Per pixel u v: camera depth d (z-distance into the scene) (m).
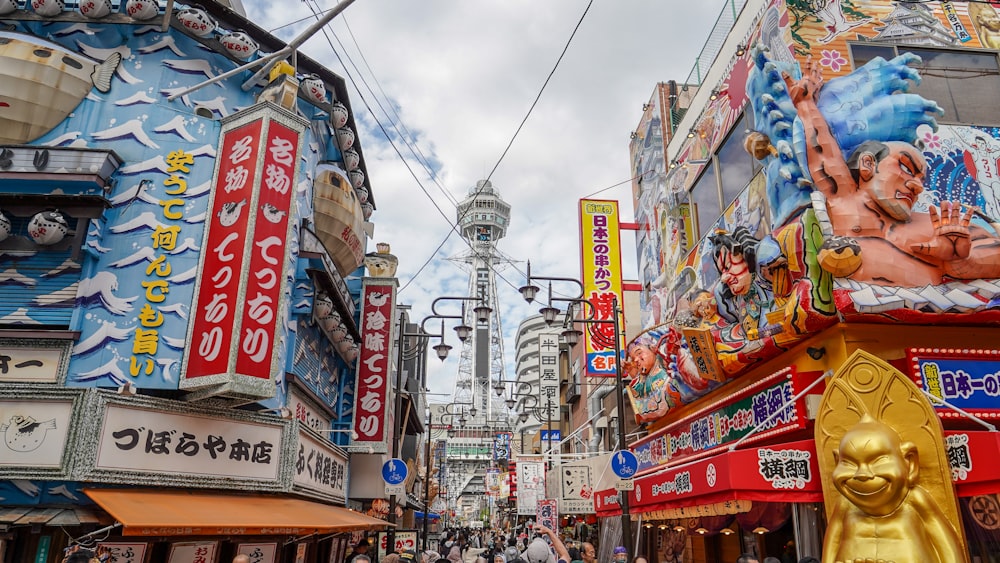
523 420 74.31
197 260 12.27
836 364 10.06
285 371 14.10
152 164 12.73
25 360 11.16
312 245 15.31
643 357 18.31
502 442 54.97
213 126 13.30
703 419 14.26
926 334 9.98
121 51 13.46
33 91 12.41
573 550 17.00
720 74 16.05
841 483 7.17
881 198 9.67
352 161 19.36
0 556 9.48
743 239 11.95
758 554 13.79
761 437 11.18
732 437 12.64
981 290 9.43
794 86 10.59
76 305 11.57
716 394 14.56
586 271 23.47
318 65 17.30
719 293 12.96
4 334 11.16
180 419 11.20
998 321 9.70
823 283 9.88
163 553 10.68
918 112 10.53
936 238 9.52
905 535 6.86
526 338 118.38
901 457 7.12
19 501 9.95
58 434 10.01
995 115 11.68
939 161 10.84
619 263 23.58
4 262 11.87
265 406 12.92
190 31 13.61
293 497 14.20
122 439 10.41
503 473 51.62
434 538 49.53
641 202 22.48
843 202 9.84
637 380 19.09
